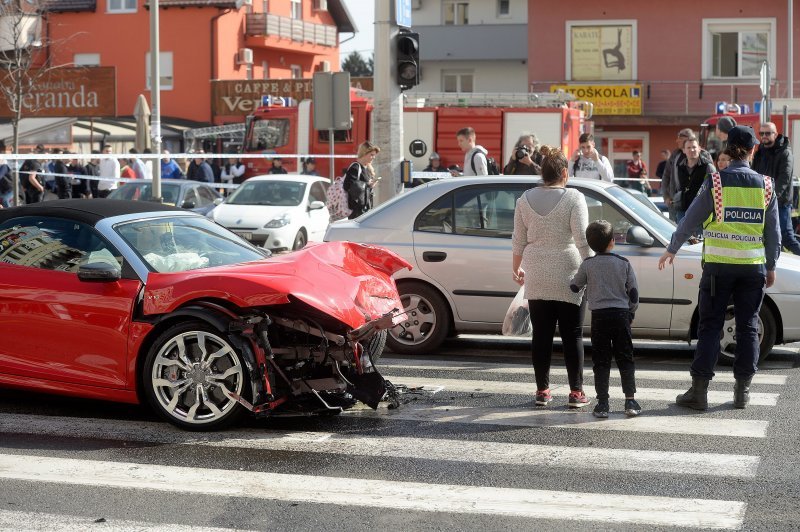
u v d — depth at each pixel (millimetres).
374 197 17469
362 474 7188
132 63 56562
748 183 8969
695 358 9109
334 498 6664
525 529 6102
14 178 25594
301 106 30266
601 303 8773
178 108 55938
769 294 10961
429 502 6586
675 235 9195
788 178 14812
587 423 8617
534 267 8984
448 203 11773
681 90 42719
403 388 9758
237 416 8172
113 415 8820
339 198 16203
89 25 57000
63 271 8633
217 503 6578
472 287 11523
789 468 7312
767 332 11047
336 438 8117
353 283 8750
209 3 55094
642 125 43000
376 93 17359
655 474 7180
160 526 6152
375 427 8469
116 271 8352
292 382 8211
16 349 8656
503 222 11617
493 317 11531
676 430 8383
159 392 8281
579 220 8875
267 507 6496
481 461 7504
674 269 11016
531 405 9281
